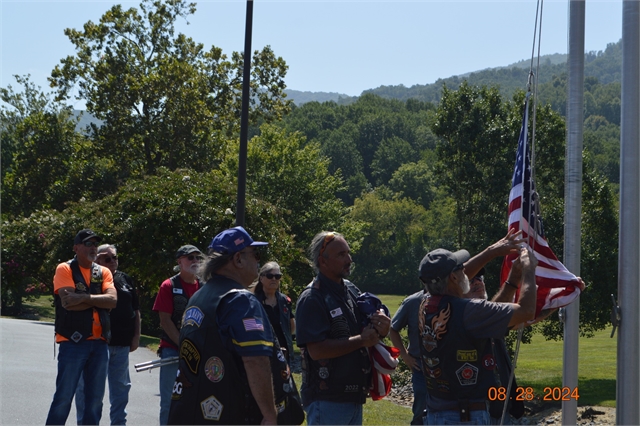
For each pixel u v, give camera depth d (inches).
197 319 139.0
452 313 154.7
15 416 292.5
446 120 1127.6
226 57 1587.1
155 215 708.0
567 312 205.5
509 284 179.5
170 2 1567.4
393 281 3814.0
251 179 1555.1
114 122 1451.8
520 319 153.2
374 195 4133.9
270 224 757.3
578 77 208.8
